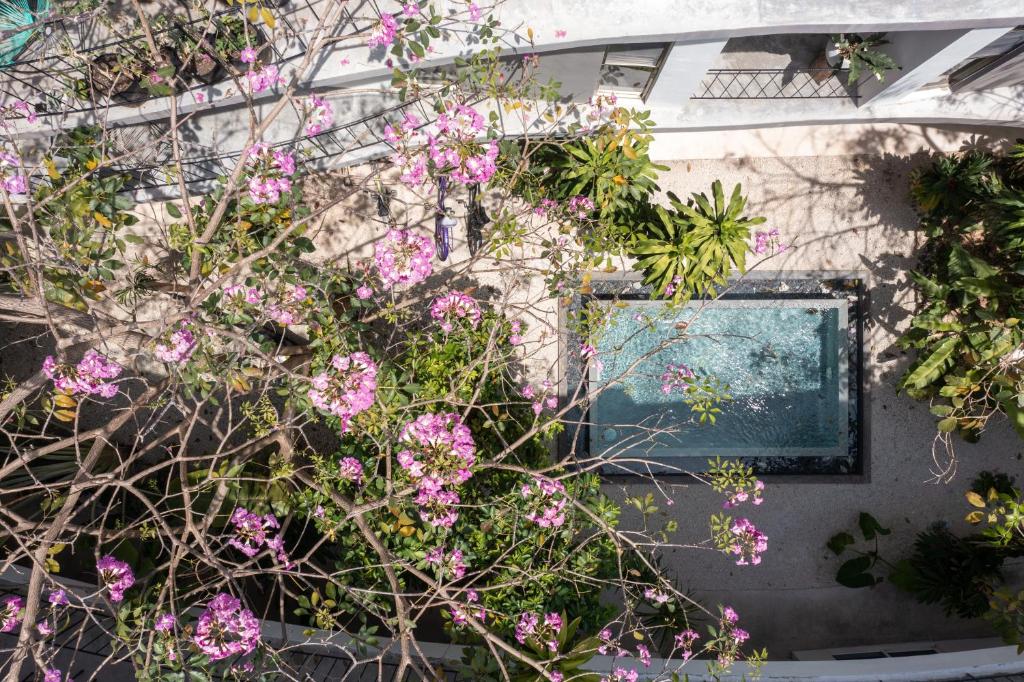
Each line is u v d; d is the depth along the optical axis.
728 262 8.28
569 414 9.61
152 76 5.29
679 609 8.04
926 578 8.98
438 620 8.92
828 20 5.65
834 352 9.87
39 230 6.14
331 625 5.46
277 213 5.77
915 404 9.48
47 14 5.86
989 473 9.38
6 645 6.13
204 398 5.44
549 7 5.74
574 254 7.77
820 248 9.45
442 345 7.15
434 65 6.06
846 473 9.87
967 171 8.40
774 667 7.45
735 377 9.99
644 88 7.96
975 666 7.44
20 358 8.86
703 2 5.70
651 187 8.23
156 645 4.74
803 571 9.53
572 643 6.62
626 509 9.48
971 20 5.64
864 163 9.27
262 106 7.25
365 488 5.95
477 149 5.12
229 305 5.44
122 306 6.11
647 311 9.73
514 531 6.10
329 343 6.23
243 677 5.02
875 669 7.41
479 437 7.06
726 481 6.38
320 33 5.25
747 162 9.32
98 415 8.85
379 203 8.96
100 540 5.00
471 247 9.06
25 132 6.09
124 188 7.61
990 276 8.02
